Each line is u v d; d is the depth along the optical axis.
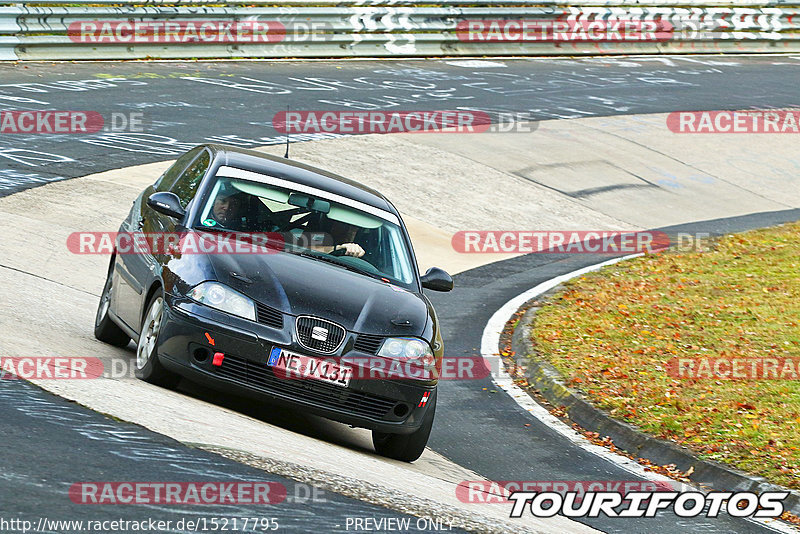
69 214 49.00
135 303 28.53
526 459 30.33
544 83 102.25
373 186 64.81
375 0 102.12
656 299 50.28
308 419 29.25
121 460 19.06
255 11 93.06
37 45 78.94
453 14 109.06
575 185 73.31
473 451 30.45
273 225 28.59
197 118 70.81
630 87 105.50
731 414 33.97
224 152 31.64
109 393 23.58
